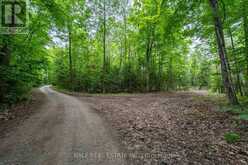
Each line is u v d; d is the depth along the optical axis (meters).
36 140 4.59
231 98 8.38
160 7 9.05
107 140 4.65
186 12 8.55
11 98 9.77
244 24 10.21
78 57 27.11
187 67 42.22
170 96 18.00
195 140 4.59
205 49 15.22
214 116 7.08
